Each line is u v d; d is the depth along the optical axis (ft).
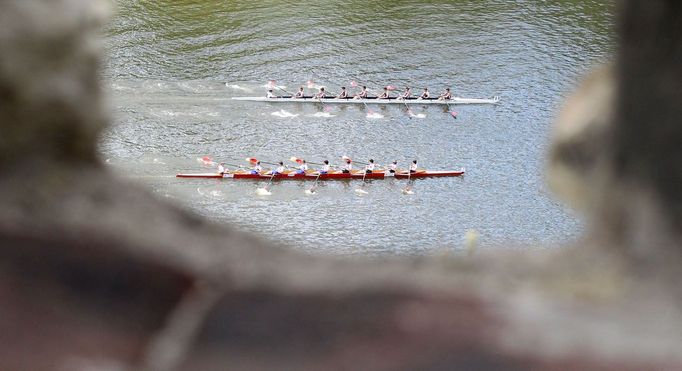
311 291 37.35
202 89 588.50
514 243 440.45
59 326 36.01
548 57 606.14
